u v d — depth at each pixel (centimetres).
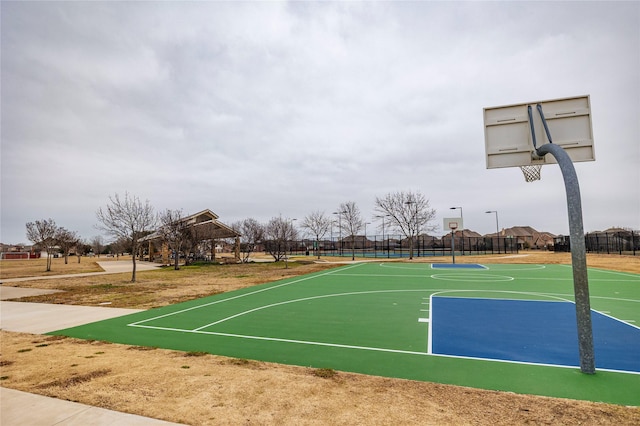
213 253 4278
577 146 650
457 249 6028
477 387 503
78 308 1195
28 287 1817
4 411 426
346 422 392
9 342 780
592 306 1131
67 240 4600
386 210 4488
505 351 677
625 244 4259
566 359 625
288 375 552
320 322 947
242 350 703
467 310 1085
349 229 5431
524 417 399
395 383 516
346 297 1372
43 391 490
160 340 786
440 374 558
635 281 1769
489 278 1975
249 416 409
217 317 1027
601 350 675
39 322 982
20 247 10800
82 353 688
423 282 1822
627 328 846
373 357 649
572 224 565
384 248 5622
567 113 662
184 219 3562
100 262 4912
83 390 492
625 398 459
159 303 1285
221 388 496
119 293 1561
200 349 714
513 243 6125
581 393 476
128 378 539
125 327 912
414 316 1008
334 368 593
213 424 391
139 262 4672
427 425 382
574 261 566
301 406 435
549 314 1016
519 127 693
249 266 3372
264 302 1281
